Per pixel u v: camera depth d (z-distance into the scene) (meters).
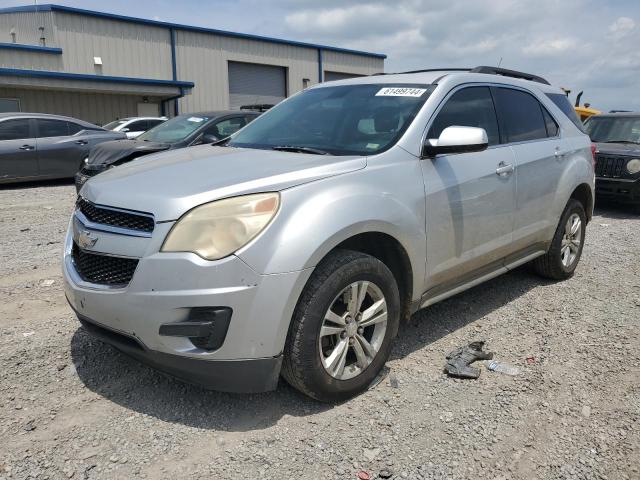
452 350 3.87
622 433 2.92
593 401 3.23
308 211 2.86
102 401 3.13
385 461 2.66
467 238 3.90
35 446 2.72
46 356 3.62
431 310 4.62
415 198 3.42
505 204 4.24
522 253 4.72
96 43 24.08
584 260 6.31
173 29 26.19
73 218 3.44
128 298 2.75
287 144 3.89
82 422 2.92
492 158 4.14
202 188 2.84
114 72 24.70
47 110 22.34
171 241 2.70
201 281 2.64
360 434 2.87
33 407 3.04
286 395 3.23
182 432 2.86
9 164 11.73
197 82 27.42
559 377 3.50
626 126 10.84
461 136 3.45
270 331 2.74
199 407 3.09
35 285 5.04
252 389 2.84
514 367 3.62
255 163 3.26
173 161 3.53
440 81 4.00
